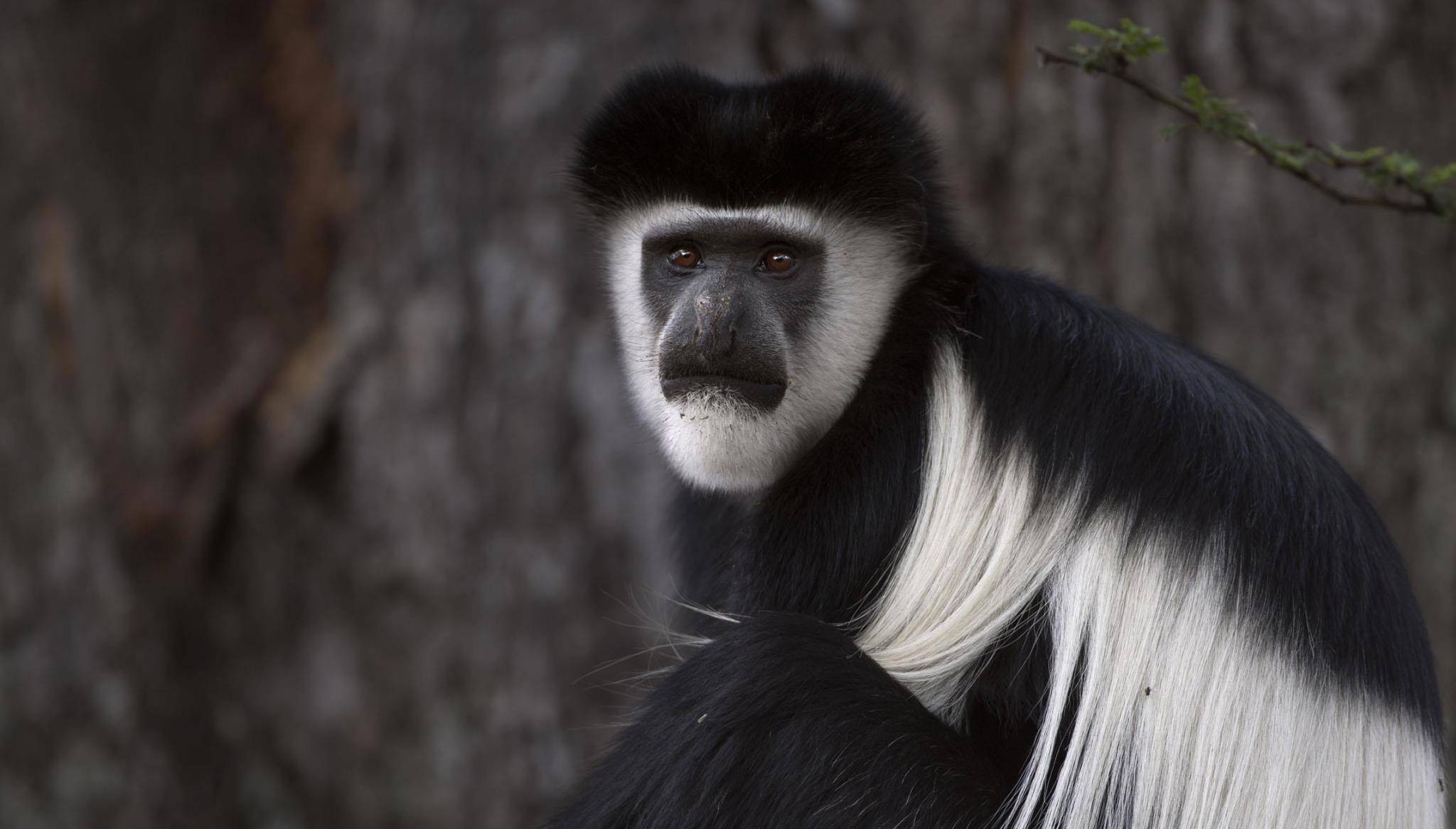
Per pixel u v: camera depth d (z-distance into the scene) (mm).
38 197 10641
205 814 9781
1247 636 4453
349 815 9328
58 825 9805
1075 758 4492
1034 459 4750
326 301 10141
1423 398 7832
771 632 4738
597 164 5898
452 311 9000
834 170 5406
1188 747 4426
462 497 8914
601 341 8617
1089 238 7730
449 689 8945
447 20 9086
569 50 8664
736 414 5320
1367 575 4684
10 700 9969
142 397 10328
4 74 10719
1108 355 4879
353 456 9430
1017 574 4703
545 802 8594
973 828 4445
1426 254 7863
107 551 10055
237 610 9930
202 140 10727
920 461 4973
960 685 4812
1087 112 7734
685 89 5656
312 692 9562
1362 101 7773
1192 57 7754
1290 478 4723
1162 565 4523
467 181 8984
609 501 8547
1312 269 7699
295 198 10406
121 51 10867
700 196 5539
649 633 8398
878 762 4500
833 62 6160
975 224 7719
